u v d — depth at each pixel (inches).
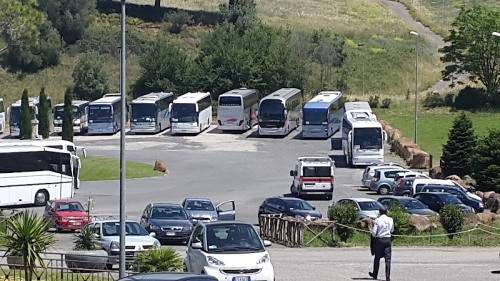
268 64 3693.4
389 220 900.0
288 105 3021.7
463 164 2166.6
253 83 3671.3
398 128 3063.5
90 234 1087.6
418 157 2383.1
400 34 4576.8
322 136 2930.6
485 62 3435.0
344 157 2603.3
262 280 742.5
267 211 1542.8
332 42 4136.3
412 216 1387.8
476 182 1988.2
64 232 1515.7
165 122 3238.2
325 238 1323.8
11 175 1889.8
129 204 1844.2
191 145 2834.6
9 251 769.6
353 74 3983.8
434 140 2829.7
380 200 1520.7
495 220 1489.9
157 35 4293.8
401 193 1840.6
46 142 2053.4
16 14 2933.1
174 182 2186.3
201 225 798.5
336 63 4057.6
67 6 4212.6
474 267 1071.0
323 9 5132.9
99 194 2003.0
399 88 3885.3
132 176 2274.9
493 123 3090.6
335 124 3073.3
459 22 3481.8
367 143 2409.0
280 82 3688.5
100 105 3105.3
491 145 1971.0
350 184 2174.0
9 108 3211.1
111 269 925.2
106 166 2365.9
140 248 1048.2
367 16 5049.2
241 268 738.2
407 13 5305.1
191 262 789.9
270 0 5285.4
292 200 1518.2
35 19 2989.7
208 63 3730.3
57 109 3169.3
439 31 4771.2
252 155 2640.3
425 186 1691.7
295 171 1989.4
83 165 2383.1
